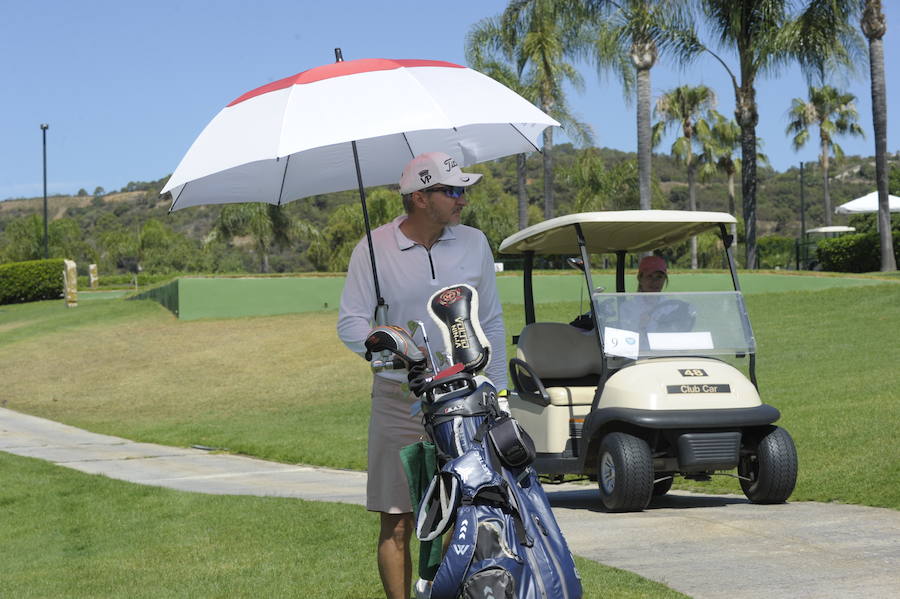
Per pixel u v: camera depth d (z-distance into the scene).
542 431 8.75
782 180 138.50
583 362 9.19
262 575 6.29
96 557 7.41
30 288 50.16
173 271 102.31
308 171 5.00
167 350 27.64
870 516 7.32
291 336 28.22
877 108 31.30
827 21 30.44
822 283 28.86
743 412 8.00
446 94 4.23
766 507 8.05
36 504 10.27
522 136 5.16
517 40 37.44
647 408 7.98
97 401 22.58
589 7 33.88
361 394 21.38
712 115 62.28
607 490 8.13
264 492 10.73
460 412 3.60
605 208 51.75
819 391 14.79
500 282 30.05
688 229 9.03
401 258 4.22
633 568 5.86
